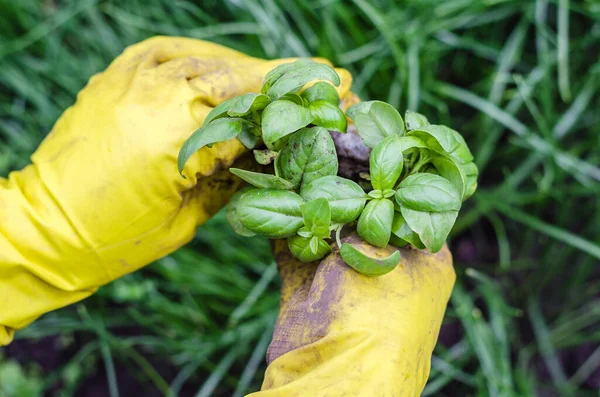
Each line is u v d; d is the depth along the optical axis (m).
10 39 1.12
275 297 0.97
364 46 0.97
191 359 1.01
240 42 1.07
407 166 0.66
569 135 1.02
